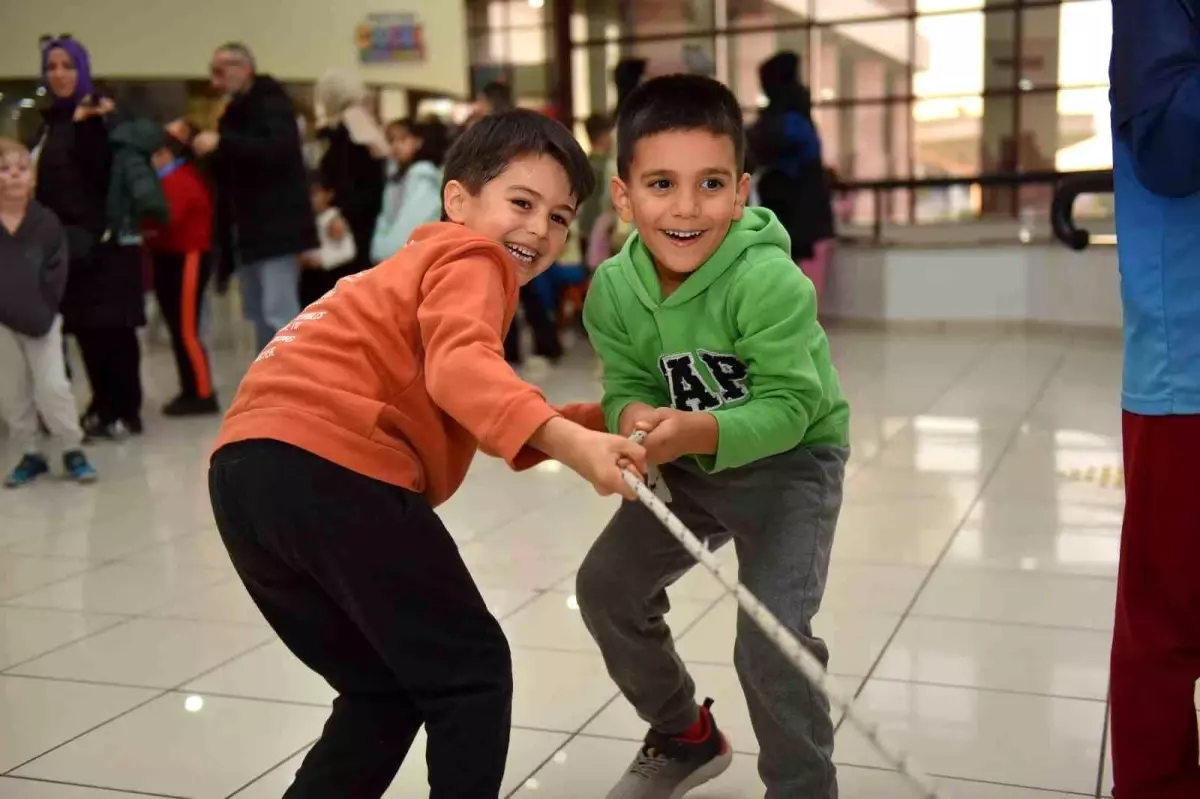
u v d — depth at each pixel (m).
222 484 1.53
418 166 5.96
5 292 4.18
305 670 2.59
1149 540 1.61
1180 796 1.67
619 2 10.05
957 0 9.13
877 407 5.39
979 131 9.30
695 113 1.67
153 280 5.64
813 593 1.70
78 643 2.78
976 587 2.97
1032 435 4.72
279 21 9.90
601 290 1.86
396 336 1.55
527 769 2.09
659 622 1.92
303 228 5.43
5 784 2.07
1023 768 2.03
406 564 1.49
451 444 1.61
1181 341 1.54
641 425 1.61
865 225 9.14
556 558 3.32
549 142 1.67
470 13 10.78
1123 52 1.48
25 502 4.16
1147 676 1.63
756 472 1.76
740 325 1.70
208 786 2.06
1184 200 1.53
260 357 1.62
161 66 9.59
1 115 9.40
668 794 1.93
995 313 8.02
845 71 9.55
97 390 5.23
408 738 1.62
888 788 1.98
